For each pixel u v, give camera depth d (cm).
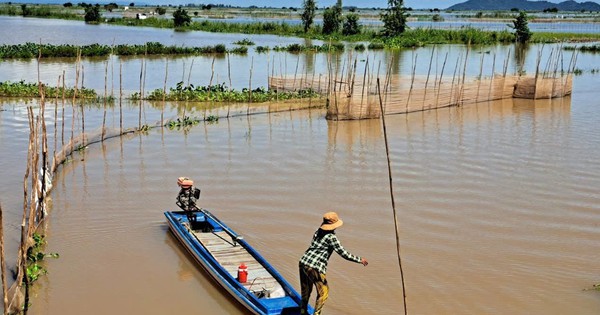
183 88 3581
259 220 1513
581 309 1109
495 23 15238
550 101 3484
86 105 3078
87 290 1163
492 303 1130
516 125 2734
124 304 1113
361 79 3988
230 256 1230
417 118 2916
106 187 1772
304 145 2330
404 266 1279
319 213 1573
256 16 16912
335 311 1091
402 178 1889
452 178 1889
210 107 3145
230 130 2584
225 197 1683
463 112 3097
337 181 1855
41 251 1327
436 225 1502
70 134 2406
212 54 6016
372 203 1656
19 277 1100
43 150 1495
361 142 2392
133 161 2058
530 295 1162
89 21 10775
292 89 3622
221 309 1105
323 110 3134
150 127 2591
